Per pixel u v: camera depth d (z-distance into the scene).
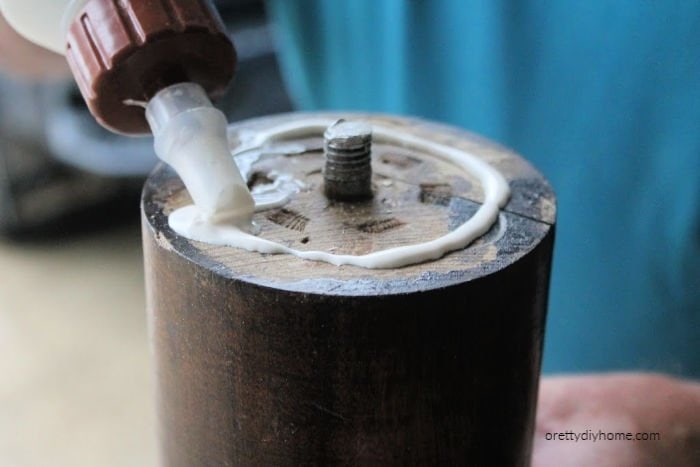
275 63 0.77
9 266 0.81
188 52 0.31
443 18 0.45
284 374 0.29
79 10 0.31
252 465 0.30
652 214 0.42
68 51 0.32
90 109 0.32
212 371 0.30
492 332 0.30
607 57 0.41
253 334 0.29
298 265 0.30
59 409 0.65
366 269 0.30
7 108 0.77
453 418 0.30
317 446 0.30
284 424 0.30
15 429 0.63
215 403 0.30
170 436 0.31
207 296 0.29
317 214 0.31
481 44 0.44
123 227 0.87
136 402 0.65
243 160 0.33
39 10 0.32
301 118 0.35
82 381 0.67
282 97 0.79
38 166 0.81
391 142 0.34
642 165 0.42
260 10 0.77
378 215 0.31
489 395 0.30
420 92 0.46
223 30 0.31
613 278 0.44
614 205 0.43
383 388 0.29
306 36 0.51
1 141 0.78
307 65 0.52
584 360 0.46
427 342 0.29
